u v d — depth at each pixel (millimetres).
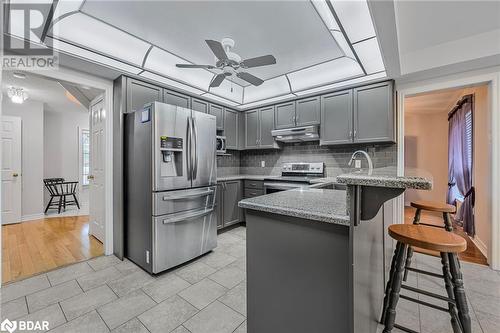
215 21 2047
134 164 2480
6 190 4004
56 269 2348
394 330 1504
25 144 4391
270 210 1146
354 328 911
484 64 2322
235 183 3818
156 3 1810
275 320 1176
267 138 3965
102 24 2061
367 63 2455
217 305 1755
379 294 1504
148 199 2275
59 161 5402
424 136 5391
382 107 2811
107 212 2723
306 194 1590
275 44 2461
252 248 1270
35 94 4098
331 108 3215
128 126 2594
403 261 1318
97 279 2148
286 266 1134
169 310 1694
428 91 2705
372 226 1248
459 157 3883
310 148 3777
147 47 2445
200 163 2637
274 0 1775
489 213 2428
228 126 4055
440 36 2223
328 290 995
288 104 3684
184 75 2951
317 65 2980
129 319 1598
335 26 1983
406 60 2533
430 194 5320
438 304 1767
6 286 2023
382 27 1666
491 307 1705
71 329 1505
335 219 933
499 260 2320
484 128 2766
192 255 2527
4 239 3244
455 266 1271
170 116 2340
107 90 2703
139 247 2400
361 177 880
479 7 1814
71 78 2422
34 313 1664
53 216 4594
